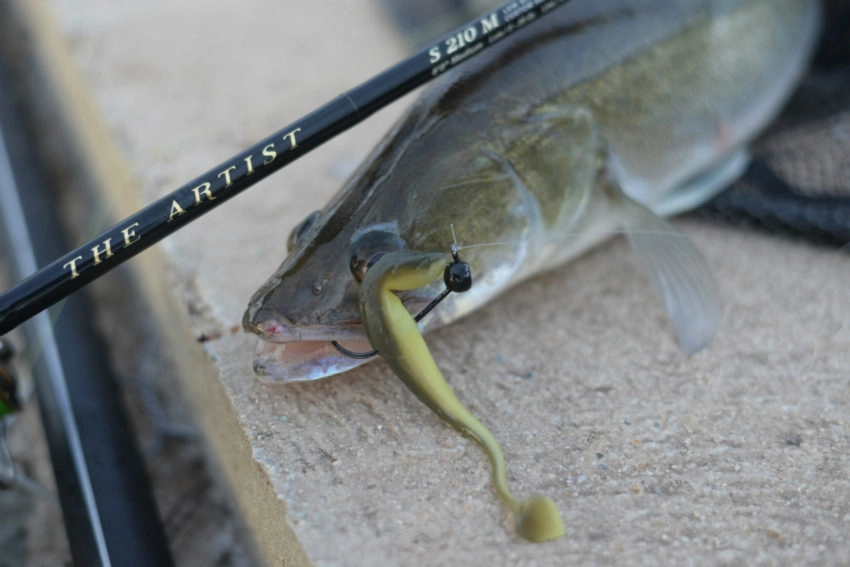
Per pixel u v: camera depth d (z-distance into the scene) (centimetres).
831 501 61
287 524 60
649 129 72
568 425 64
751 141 80
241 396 65
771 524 60
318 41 94
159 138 82
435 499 61
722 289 71
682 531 60
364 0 102
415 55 63
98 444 68
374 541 60
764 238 74
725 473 62
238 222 75
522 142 67
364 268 62
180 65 90
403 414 64
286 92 86
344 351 63
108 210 83
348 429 63
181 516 70
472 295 65
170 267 73
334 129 62
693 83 74
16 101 92
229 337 68
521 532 59
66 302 74
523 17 64
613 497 61
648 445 63
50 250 78
